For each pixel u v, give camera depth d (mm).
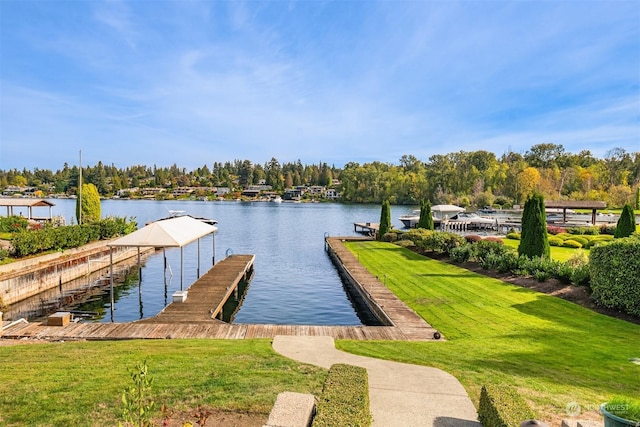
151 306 15891
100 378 5992
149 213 73688
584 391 5934
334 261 26000
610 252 10797
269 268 24484
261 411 5008
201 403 5184
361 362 7203
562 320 10359
